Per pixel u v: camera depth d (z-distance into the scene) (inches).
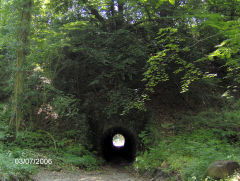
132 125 495.2
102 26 493.0
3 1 332.5
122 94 441.1
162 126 422.3
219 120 409.7
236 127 374.9
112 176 333.4
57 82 464.4
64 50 442.3
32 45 374.6
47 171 279.9
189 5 425.1
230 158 242.7
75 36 433.4
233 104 467.2
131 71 437.7
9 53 377.4
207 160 243.9
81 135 427.8
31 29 354.6
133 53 428.8
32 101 394.6
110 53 445.1
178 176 249.8
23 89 354.6
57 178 258.1
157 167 311.6
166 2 438.0
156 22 471.5
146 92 482.6
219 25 266.4
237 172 197.6
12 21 332.8
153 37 475.8
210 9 432.1
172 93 517.0
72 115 416.2
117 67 422.3
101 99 475.5
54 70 436.5
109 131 579.5
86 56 443.8
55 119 422.3
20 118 357.4
